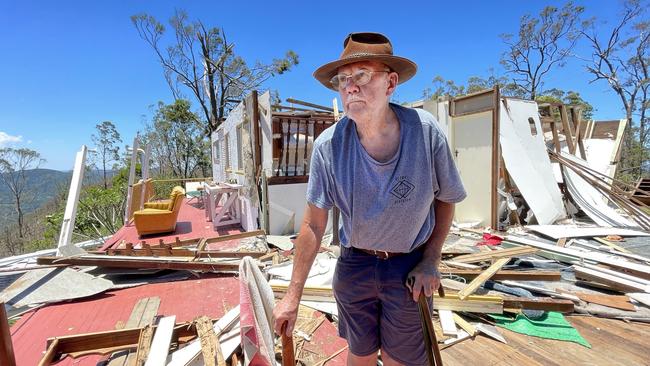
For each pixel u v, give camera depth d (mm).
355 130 1307
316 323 2756
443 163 1293
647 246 4848
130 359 2279
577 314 2934
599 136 10297
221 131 10406
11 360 1675
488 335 2613
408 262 1380
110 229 11383
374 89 1191
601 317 2902
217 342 2287
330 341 2527
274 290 3408
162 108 21281
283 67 21031
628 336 2605
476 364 2289
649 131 18469
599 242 5078
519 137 6742
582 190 7180
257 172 6008
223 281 3799
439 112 7066
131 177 8031
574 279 3662
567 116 8000
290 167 6555
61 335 2674
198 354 2223
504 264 3867
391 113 1264
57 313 3051
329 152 1340
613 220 6289
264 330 1528
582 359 2330
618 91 19719
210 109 20781
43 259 3812
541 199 6324
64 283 3482
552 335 2607
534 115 7250
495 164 6008
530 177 6457
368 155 1260
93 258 3885
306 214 1474
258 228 6246
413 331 1391
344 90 1233
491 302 2854
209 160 21641
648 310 2959
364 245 1396
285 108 6574
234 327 2498
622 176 11805
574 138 8414
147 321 2844
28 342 2574
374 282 1398
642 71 18734
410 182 1256
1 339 1626
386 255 1390
